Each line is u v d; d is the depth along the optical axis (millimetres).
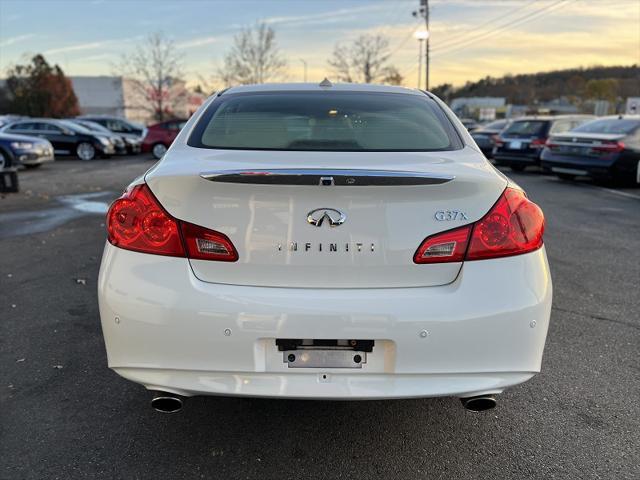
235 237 1979
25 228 6578
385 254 1981
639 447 2332
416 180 1929
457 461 2260
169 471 2182
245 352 1960
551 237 6250
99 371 2969
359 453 2312
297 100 2830
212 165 2070
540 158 12289
